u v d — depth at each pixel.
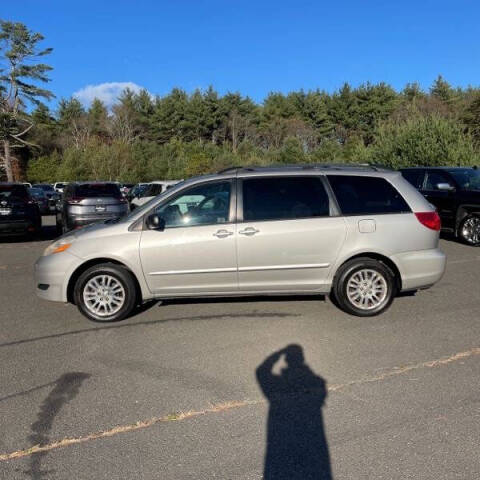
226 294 5.86
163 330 5.51
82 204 13.45
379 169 6.20
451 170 12.11
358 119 63.69
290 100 69.38
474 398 3.80
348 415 3.59
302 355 4.73
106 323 5.81
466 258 9.63
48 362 4.66
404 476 2.88
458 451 3.11
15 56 56.91
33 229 13.24
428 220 5.95
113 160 47.91
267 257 5.74
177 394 3.96
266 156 54.84
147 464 3.04
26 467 3.04
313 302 6.45
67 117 74.50
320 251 5.77
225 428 3.44
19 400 3.91
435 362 4.51
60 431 3.44
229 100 70.44
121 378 4.28
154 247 5.72
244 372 4.37
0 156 59.81
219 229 5.72
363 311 5.86
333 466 2.99
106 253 5.72
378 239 5.79
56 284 5.82
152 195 16.17
